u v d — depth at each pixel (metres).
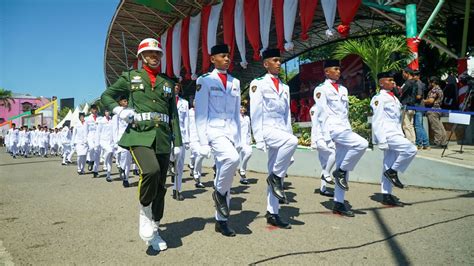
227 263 3.58
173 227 4.95
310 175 9.91
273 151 5.08
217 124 4.75
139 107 4.25
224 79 4.91
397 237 4.36
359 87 18.16
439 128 9.97
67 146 17.27
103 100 4.27
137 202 6.73
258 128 5.04
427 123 10.45
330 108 6.04
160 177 4.28
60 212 5.97
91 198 7.24
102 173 12.55
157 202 4.23
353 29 20.16
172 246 4.14
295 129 15.12
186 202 6.79
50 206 6.48
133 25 20.89
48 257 3.83
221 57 4.89
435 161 7.61
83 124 12.45
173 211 5.96
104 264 3.61
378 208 6.00
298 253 3.85
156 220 4.21
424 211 5.68
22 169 14.37
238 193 7.73
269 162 5.16
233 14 15.32
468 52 13.97
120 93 4.40
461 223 4.90
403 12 10.52
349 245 4.10
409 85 9.50
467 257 3.64
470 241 4.14
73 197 7.39
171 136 4.47
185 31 18.81
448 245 4.02
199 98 4.78
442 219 5.14
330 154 7.16
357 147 5.55
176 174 7.00
